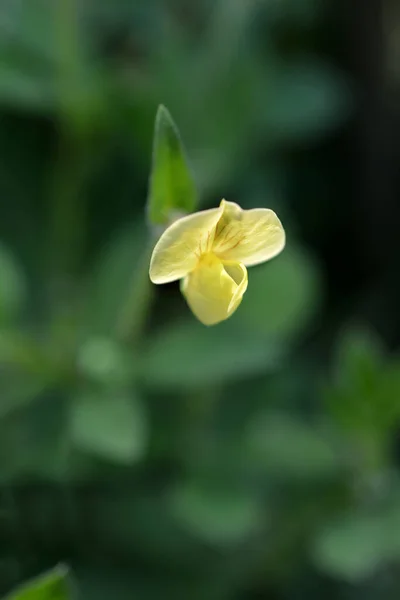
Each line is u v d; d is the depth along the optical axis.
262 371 0.36
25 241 0.36
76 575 0.34
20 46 0.35
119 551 0.34
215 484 0.34
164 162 0.28
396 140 0.43
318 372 0.39
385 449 0.35
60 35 0.35
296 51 0.42
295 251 0.35
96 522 0.34
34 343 0.33
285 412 0.37
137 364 0.32
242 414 0.35
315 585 0.36
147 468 0.34
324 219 0.42
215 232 0.28
